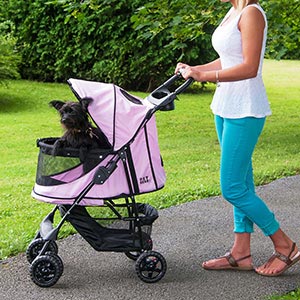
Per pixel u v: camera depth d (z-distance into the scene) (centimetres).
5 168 862
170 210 625
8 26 1683
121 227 462
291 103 1550
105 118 430
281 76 2142
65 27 1609
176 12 890
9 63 1444
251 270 472
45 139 457
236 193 444
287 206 645
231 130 435
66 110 425
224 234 554
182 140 1072
